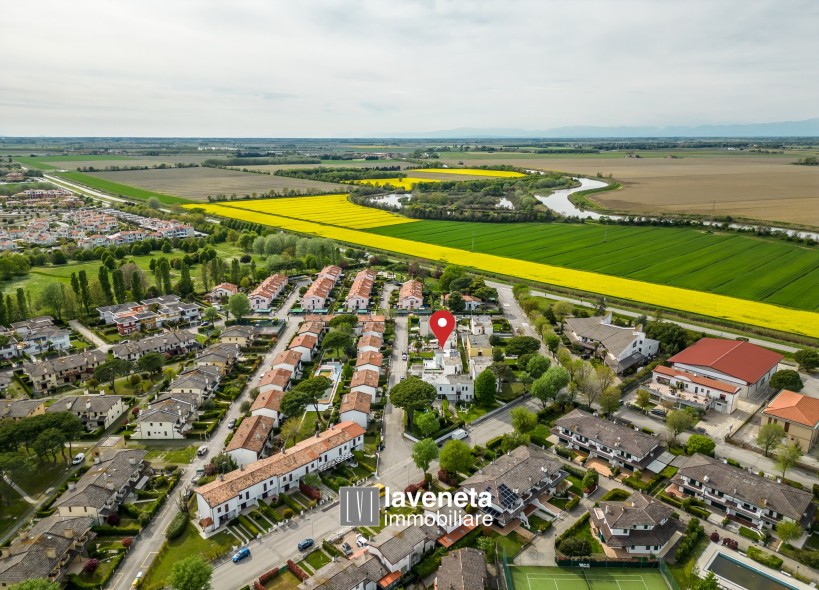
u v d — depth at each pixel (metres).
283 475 114.25
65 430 123.06
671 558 96.50
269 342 191.50
